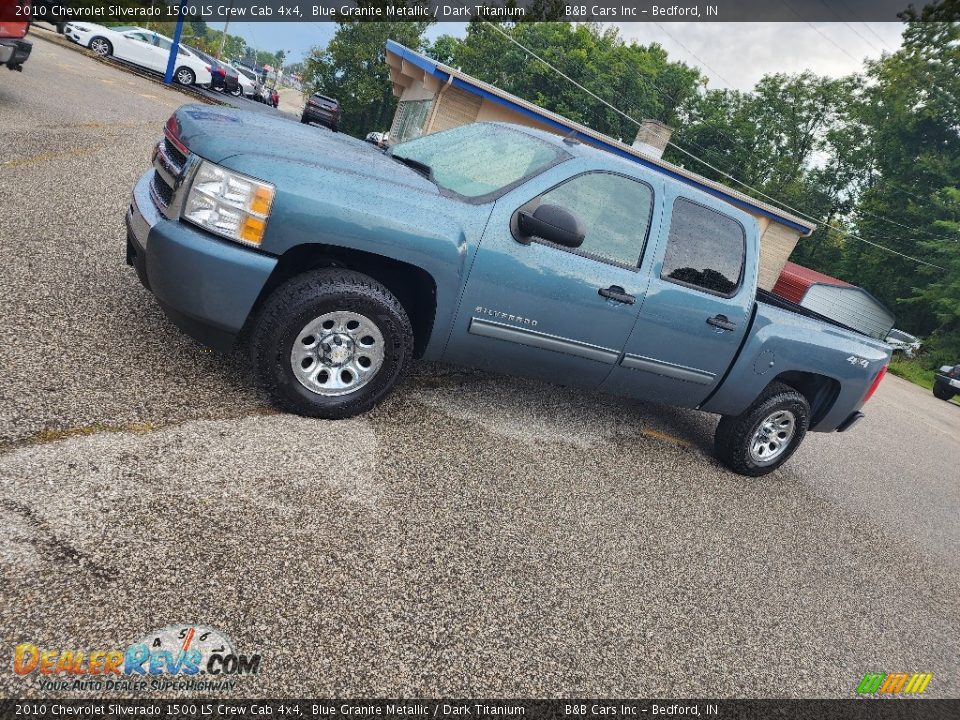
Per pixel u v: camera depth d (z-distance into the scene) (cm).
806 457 607
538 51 5150
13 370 284
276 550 236
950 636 354
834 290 2612
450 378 453
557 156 366
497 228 333
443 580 253
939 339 2869
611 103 4906
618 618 269
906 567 427
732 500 430
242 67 4606
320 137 368
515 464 365
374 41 5709
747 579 335
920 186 3597
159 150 339
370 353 328
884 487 599
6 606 181
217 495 253
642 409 544
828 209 4725
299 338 308
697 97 5303
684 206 394
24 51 838
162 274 286
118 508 229
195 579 211
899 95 3741
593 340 375
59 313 347
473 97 1958
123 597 196
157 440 272
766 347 422
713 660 264
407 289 352
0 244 409
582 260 356
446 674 211
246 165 286
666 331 390
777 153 5119
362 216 297
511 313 347
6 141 646
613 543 322
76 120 864
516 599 258
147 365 326
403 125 2567
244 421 308
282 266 322
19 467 231
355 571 240
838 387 467
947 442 1016
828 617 327
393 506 287
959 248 3052
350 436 329
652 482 409
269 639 200
